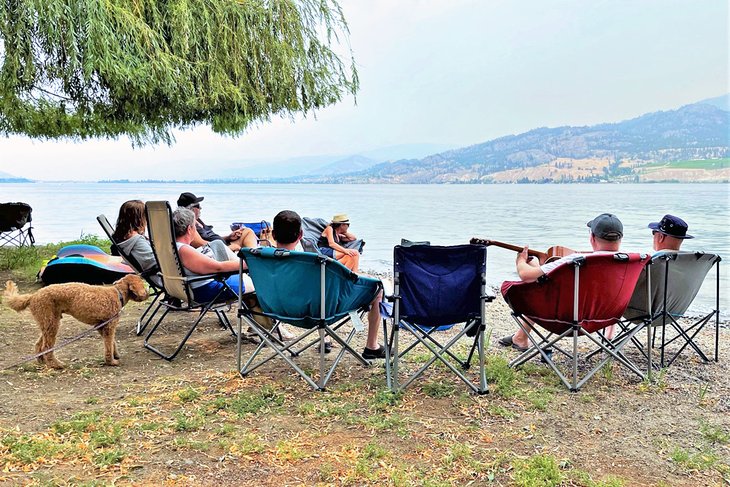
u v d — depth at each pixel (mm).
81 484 2654
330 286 3953
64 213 27562
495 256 12820
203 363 4578
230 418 3451
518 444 3152
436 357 3967
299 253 3766
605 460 2982
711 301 8344
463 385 4078
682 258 4297
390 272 10781
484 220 22766
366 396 3852
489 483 2734
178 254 4562
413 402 3746
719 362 4762
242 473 2803
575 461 2965
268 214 26578
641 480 2781
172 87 7445
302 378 4211
